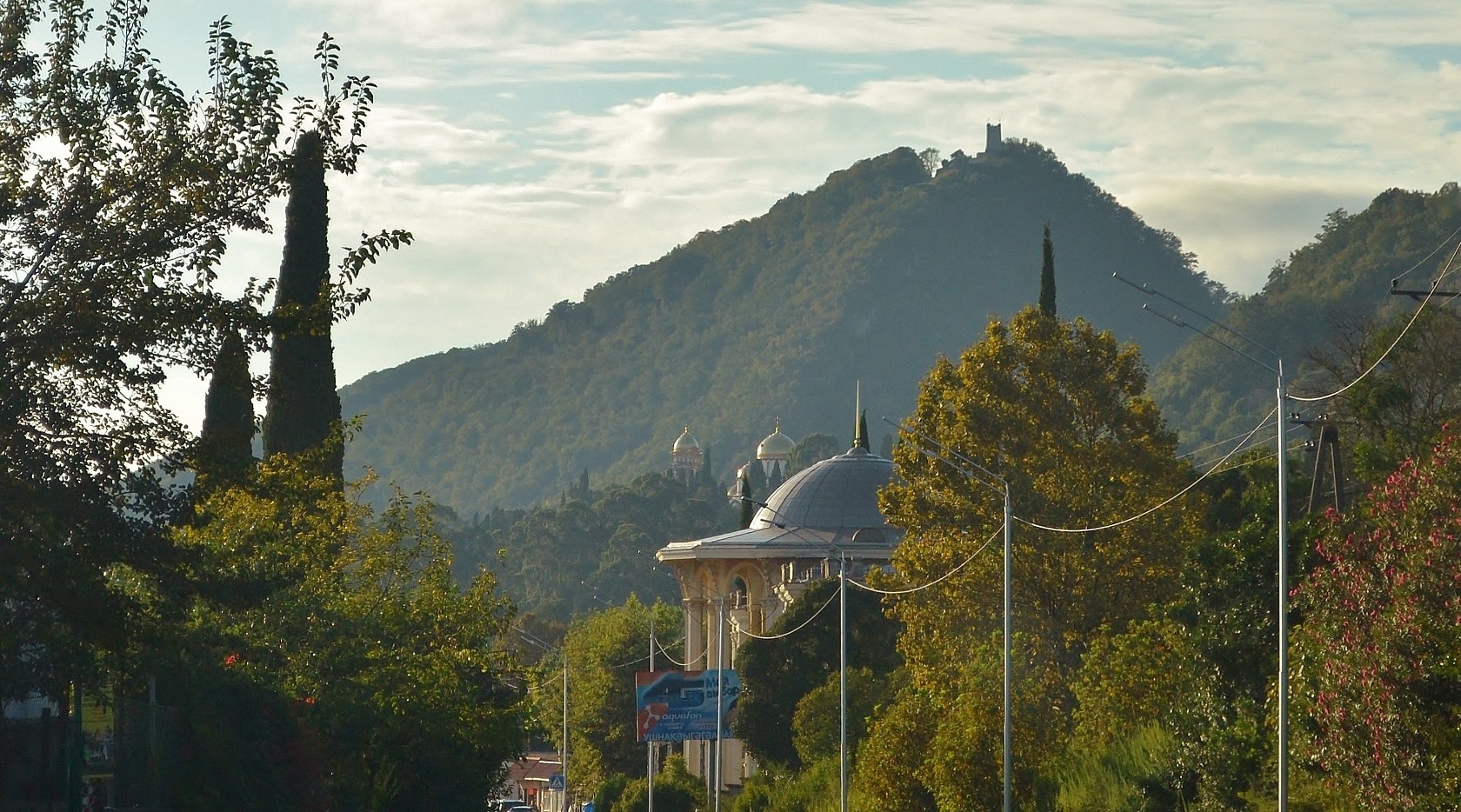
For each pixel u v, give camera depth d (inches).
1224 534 2181.3
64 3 1331.2
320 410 2992.1
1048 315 3297.2
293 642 2276.1
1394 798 1540.4
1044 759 2800.2
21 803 1423.5
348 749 2384.4
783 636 5088.6
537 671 3061.0
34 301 1280.8
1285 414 1834.4
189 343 1330.0
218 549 2094.0
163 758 1756.9
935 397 3294.8
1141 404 3206.2
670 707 4837.6
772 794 4532.5
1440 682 1507.1
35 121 1323.8
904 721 3152.1
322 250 3080.7
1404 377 3752.5
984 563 3078.2
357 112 1370.6
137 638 1368.1
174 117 1325.0
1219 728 2073.1
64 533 1298.0
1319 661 1750.7
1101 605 3065.9
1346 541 1765.5
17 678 1325.0
